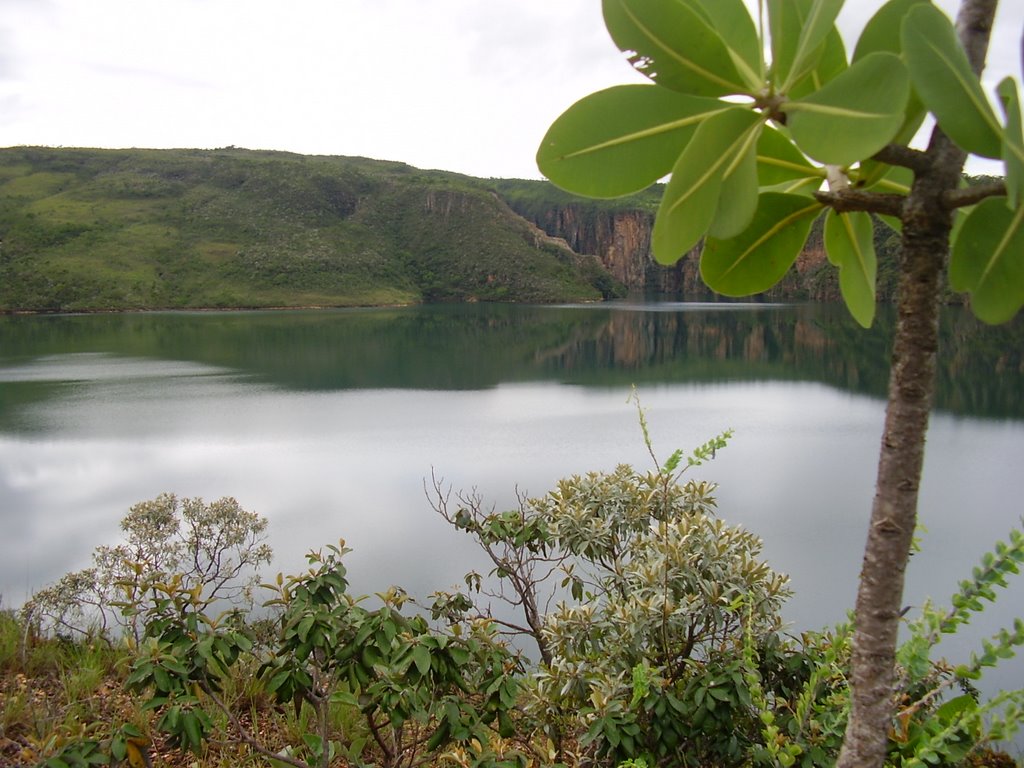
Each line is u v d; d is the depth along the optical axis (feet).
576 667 8.50
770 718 5.24
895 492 2.63
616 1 2.43
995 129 2.01
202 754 11.13
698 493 11.72
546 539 12.13
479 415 96.53
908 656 4.58
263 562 36.65
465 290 386.32
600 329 234.58
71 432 86.48
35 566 41.19
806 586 33.55
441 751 10.43
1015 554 4.37
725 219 2.38
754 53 2.59
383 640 7.34
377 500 54.65
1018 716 4.01
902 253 2.59
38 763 6.49
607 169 2.55
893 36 2.63
